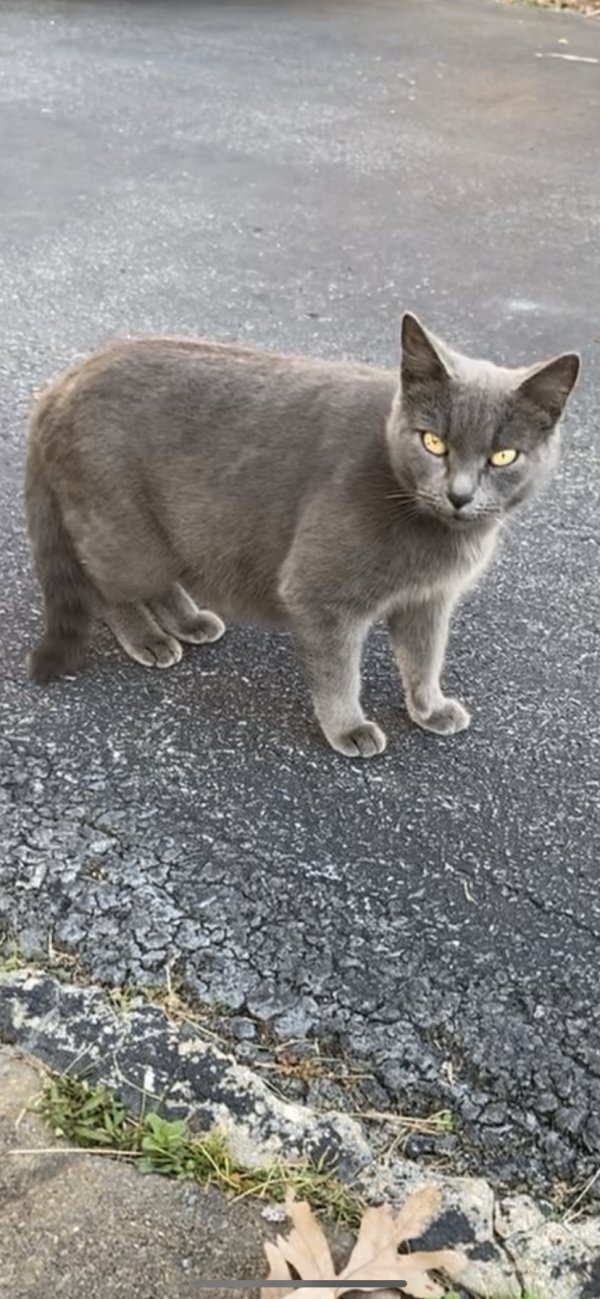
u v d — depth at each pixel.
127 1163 0.49
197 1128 0.50
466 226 1.41
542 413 0.63
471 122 1.72
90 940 0.58
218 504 0.70
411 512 0.64
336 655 0.69
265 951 0.58
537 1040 0.55
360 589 0.67
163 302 1.21
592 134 1.69
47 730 0.71
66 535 0.75
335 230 1.38
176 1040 0.53
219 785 0.68
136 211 1.40
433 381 0.62
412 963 0.58
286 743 0.71
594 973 0.58
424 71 1.91
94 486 0.71
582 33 2.13
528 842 0.65
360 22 2.14
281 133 1.65
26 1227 0.46
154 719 0.72
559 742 0.72
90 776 0.68
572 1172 0.50
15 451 0.96
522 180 1.54
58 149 1.56
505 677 0.77
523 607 0.83
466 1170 0.50
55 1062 0.52
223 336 1.15
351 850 0.64
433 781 0.69
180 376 0.71
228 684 0.76
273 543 0.70
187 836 0.64
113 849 0.63
